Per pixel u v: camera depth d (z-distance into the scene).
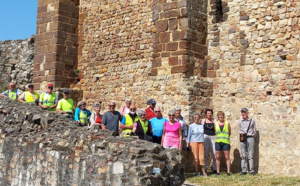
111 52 13.39
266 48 10.09
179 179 6.38
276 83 9.85
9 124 8.56
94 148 6.47
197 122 9.70
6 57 18.47
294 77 9.59
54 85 13.79
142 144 6.47
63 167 6.71
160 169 6.00
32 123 8.20
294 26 9.69
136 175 5.67
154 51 11.27
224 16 10.94
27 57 18.00
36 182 7.23
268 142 9.79
